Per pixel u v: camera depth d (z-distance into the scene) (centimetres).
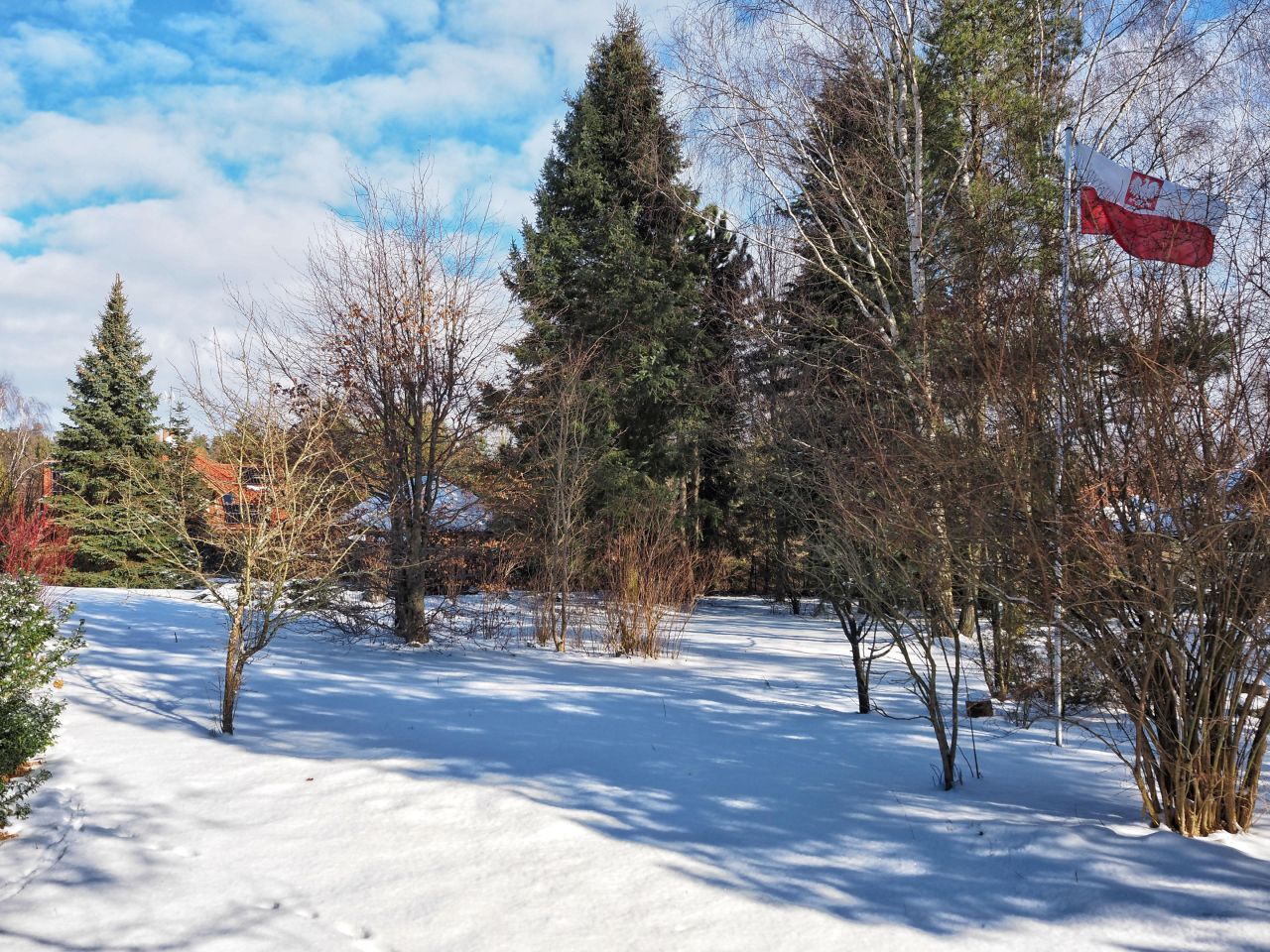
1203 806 450
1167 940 343
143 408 3316
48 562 1748
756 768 632
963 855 444
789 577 2253
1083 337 485
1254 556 429
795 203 1731
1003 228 1025
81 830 503
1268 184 523
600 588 1709
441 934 377
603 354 2234
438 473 1362
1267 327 461
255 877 439
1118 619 458
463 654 1312
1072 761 661
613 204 2414
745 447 1413
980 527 475
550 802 543
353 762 635
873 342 1374
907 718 841
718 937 368
